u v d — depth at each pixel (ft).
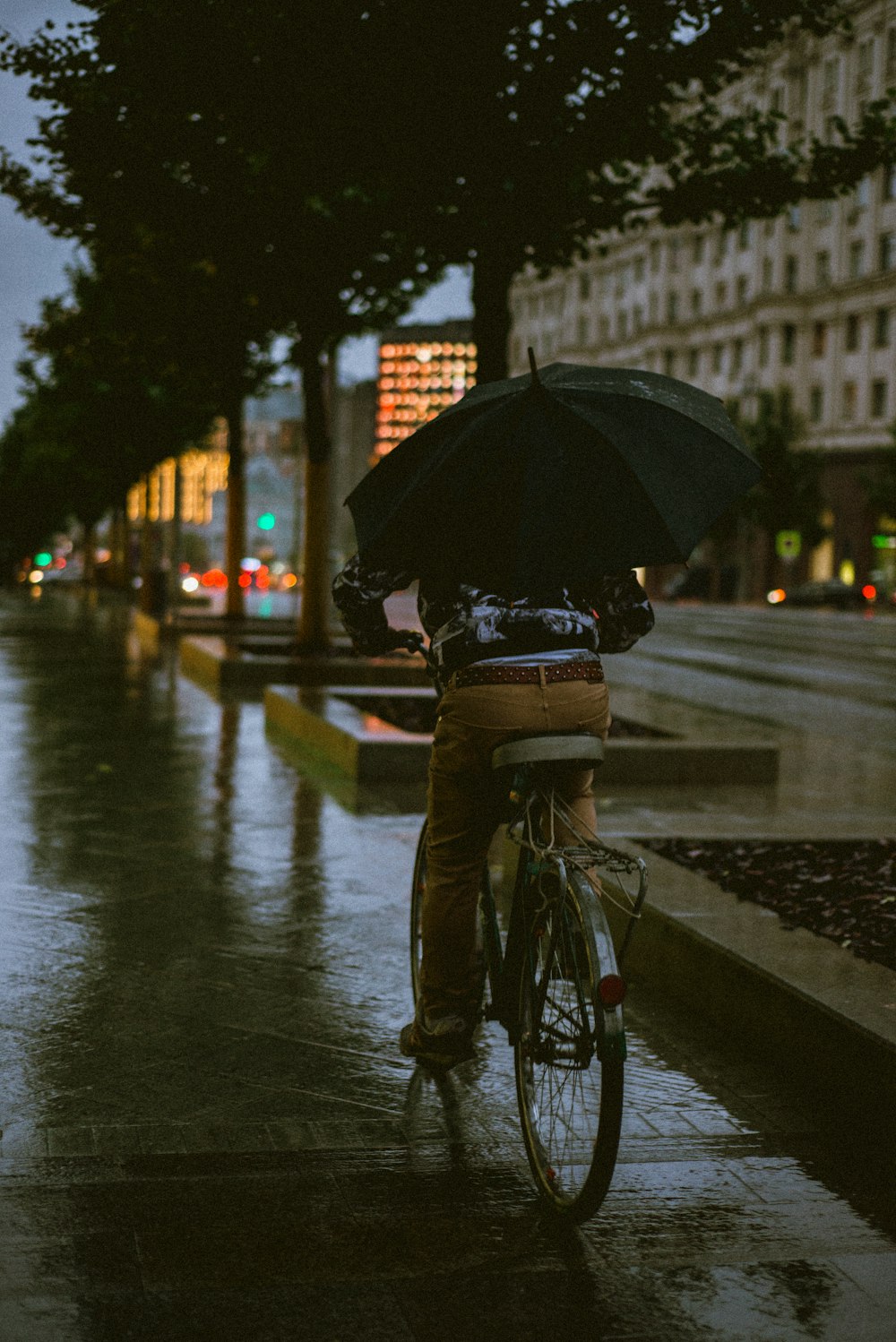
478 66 31.73
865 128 38.17
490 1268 10.87
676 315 264.11
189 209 47.78
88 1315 9.97
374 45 31.37
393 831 27.94
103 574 213.25
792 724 53.52
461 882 13.64
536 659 12.53
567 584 11.46
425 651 13.82
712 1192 12.29
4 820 28.32
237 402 85.25
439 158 33.40
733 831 23.53
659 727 39.45
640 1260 11.03
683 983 17.43
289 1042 15.92
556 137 33.27
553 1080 12.01
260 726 44.98
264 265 51.42
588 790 13.17
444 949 13.78
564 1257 11.07
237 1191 12.07
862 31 202.59
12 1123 13.41
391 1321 10.03
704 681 74.08
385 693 43.96
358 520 12.70
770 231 232.53
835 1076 14.19
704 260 255.50
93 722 45.27
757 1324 10.12
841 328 220.02
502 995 13.48
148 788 32.48
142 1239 11.13
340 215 39.75
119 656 75.82
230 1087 14.52
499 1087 14.75
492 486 11.55
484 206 33.86
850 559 218.18
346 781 33.94
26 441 222.89
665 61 32.96
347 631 13.53
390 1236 11.33
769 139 38.37
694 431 11.89
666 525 11.32
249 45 32.32
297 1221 11.53
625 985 10.98
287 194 36.88
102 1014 16.70
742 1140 13.43
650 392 12.14
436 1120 13.80
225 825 28.19
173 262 54.29
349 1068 15.16
